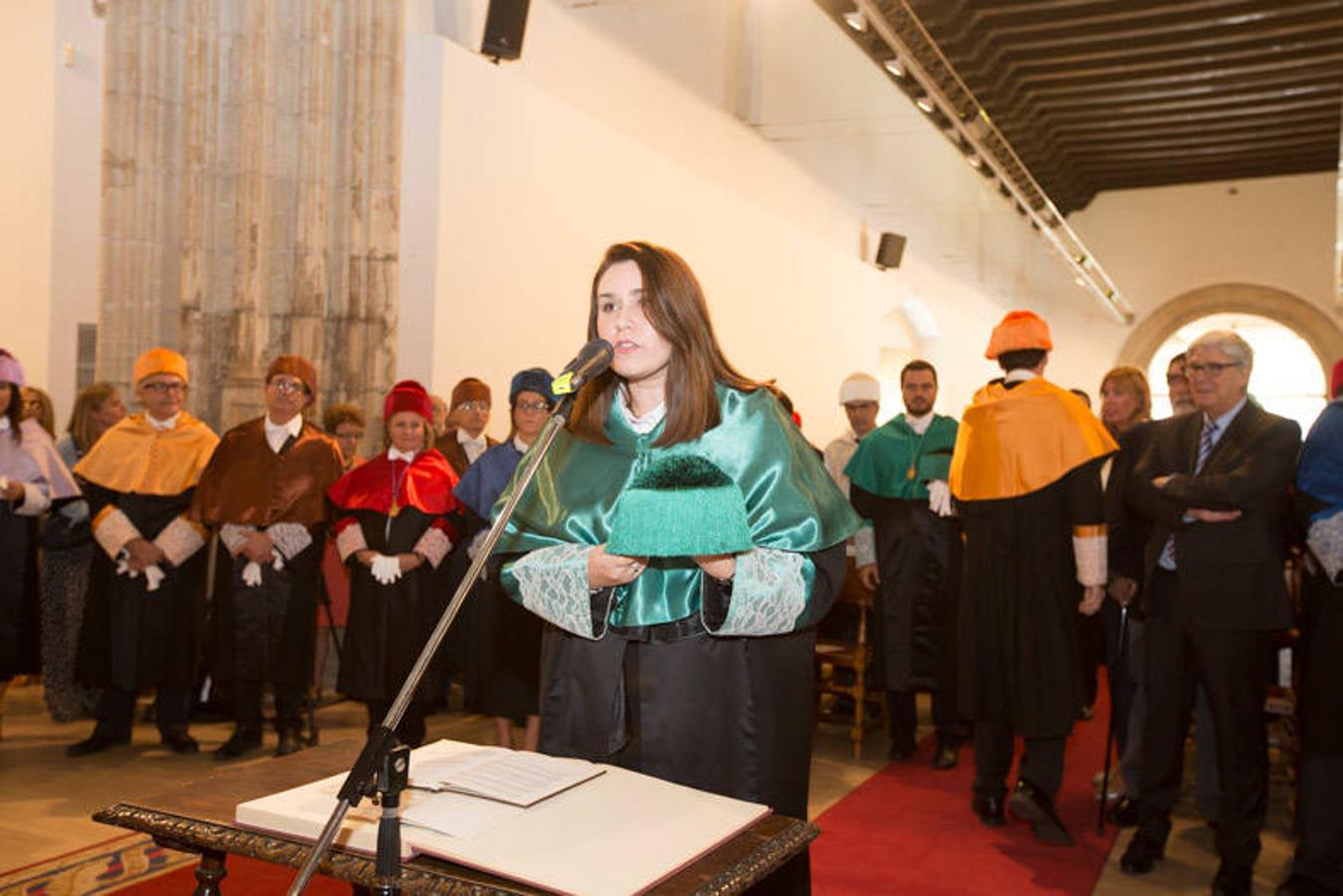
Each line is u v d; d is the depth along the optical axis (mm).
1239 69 12305
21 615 4816
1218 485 3398
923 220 13852
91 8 7809
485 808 1536
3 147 7371
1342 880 3406
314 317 6520
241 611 4785
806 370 11734
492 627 4406
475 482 4492
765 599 1830
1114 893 3588
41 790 4352
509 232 7332
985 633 4070
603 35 8438
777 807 1947
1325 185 16891
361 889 1960
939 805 4547
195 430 5105
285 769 1811
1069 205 17906
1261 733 3506
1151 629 3738
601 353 1661
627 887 1328
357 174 6609
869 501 5289
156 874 3463
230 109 6477
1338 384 3514
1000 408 4051
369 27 6590
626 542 1760
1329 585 3414
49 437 5066
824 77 10305
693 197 9516
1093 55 11938
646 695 1926
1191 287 17625
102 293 6305
